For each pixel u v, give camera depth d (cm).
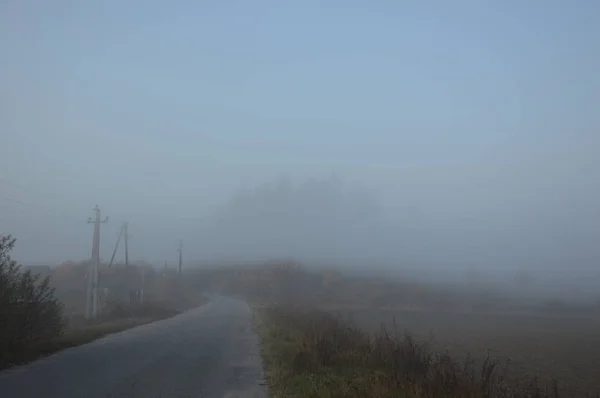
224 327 3309
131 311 4316
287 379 1288
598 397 1382
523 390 1205
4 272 1681
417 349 1542
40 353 1680
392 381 1099
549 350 2978
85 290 6800
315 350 1587
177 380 1284
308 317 3516
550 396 1188
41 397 1005
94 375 1298
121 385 1170
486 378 1073
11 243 1725
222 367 1560
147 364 1545
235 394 1142
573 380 1912
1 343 1524
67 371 1351
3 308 1581
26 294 1758
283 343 2148
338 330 2081
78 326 3209
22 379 1210
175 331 2903
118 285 7244
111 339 2319
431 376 1159
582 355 2767
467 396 977
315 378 1246
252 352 1975
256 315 4750
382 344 1609
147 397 1053
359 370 1388
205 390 1173
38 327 1839
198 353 1898
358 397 989
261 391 1188
